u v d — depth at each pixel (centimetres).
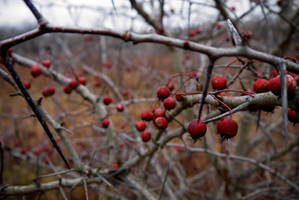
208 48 72
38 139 405
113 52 487
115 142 206
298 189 206
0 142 143
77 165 152
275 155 278
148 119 131
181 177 320
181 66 288
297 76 89
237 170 312
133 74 577
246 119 298
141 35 89
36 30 82
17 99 571
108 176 172
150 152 154
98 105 206
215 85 108
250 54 68
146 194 192
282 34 246
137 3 206
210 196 319
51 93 218
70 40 586
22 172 388
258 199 314
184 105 112
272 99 77
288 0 247
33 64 196
